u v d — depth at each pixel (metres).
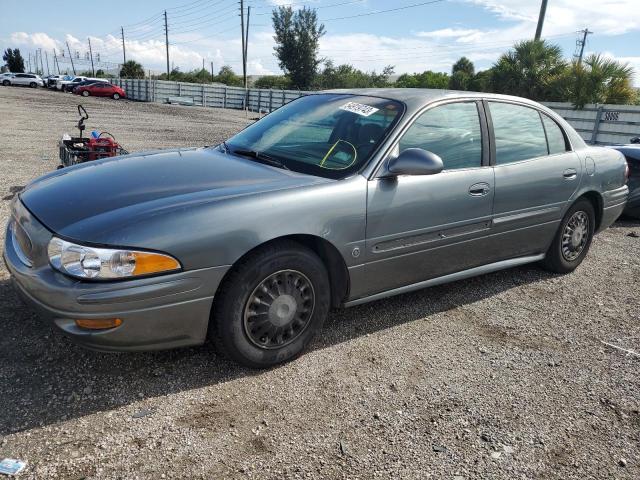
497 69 19.94
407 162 3.12
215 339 2.82
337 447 2.41
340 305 3.32
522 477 2.30
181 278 2.55
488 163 3.84
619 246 6.05
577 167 4.52
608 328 3.83
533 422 2.69
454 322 3.77
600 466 2.40
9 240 3.04
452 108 3.72
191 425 2.49
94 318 2.43
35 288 2.53
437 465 2.34
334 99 3.97
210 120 23.94
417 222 3.39
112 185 2.95
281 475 2.22
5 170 8.33
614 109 16.69
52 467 2.18
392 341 3.42
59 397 2.62
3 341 3.06
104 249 2.41
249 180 3.03
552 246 4.64
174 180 3.00
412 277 3.54
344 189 3.06
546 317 3.96
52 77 49.91
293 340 3.04
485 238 3.89
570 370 3.21
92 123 18.12
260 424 2.53
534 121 4.30
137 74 70.19
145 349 2.62
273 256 2.82
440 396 2.86
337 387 2.87
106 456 2.26
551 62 19.14
